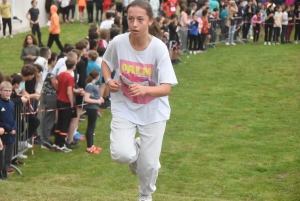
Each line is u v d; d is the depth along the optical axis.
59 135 15.22
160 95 6.71
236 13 33.69
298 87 23.64
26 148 14.32
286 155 15.15
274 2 38.88
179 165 14.22
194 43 30.14
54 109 15.10
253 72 26.27
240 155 15.16
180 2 33.47
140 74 6.89
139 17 6.64
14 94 13.59
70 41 31.02
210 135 17.02
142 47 6.84
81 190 9.52
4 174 12.26
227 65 27.62
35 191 8.99
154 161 7.11
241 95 22.19
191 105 20.53
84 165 14.17
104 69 7.09
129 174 13.58
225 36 33.69
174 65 27.20
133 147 6.98
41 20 35.59
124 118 7.00
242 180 13.22
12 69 24.42
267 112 19.81
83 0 35.91
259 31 33.81
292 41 35.28
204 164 14.37
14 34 32.34
